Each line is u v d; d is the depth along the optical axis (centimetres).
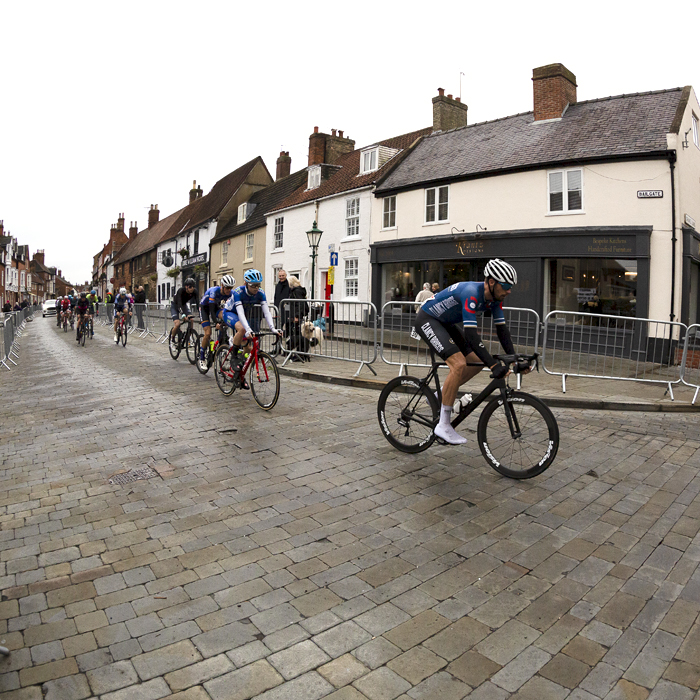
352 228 1984
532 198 1423
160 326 1553
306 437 521
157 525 338
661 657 221
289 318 958
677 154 1233
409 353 744
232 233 2867
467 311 402
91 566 290
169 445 500
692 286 1404
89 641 228
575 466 452
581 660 219
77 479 420
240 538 321
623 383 809
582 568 290
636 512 363
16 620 243
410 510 360
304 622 242
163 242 4094
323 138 2414
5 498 385
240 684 204
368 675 209
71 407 668
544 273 1412
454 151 1739
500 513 357
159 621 242
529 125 1609
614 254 1285
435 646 226
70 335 1992
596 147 1339
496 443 428
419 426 469
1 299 6328
